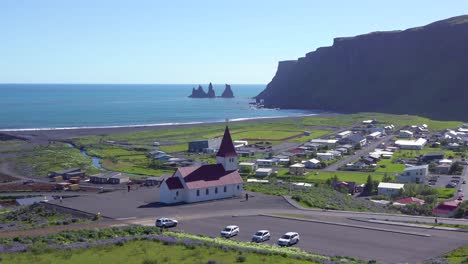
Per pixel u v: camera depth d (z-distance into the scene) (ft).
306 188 365.61
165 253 156.66
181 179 291.99
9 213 284.82
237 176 312.50
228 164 313.32
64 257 151.84
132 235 192.34
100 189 422.82
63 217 251.39
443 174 522.88
